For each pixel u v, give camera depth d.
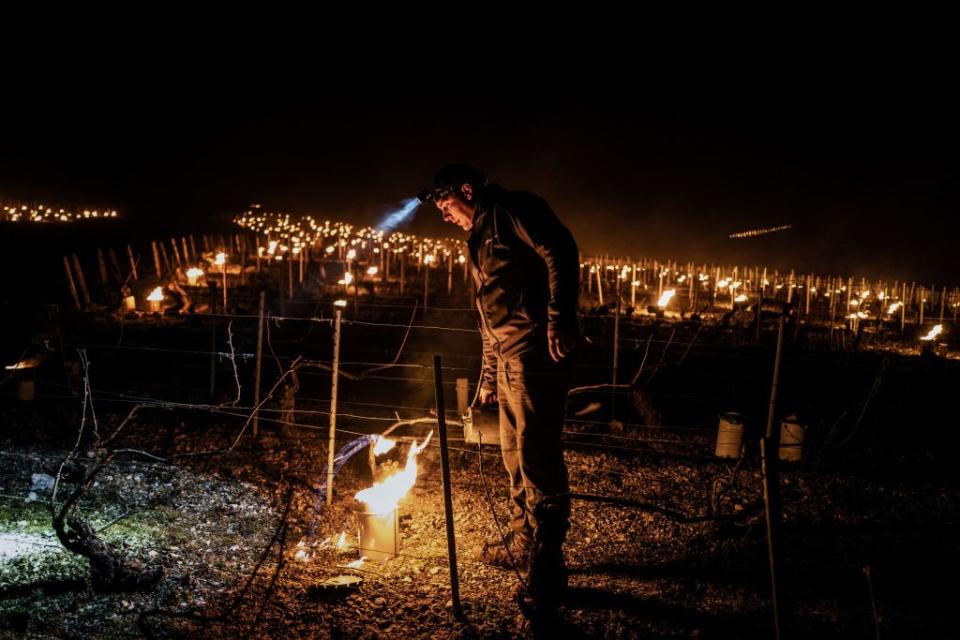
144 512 5.12
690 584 4.20
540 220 3.73
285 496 5.56
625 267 20.77
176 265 19.48
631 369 10.62
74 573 4.11
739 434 6.63
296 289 17.12
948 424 8.39
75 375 8.06
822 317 17.06
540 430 3.96
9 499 5.24
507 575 4.29
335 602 3.96
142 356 10.27
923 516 5.34
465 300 16.16
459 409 7.52
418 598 4.02
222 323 12.72
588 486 5.93
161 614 3.74
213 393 8.42
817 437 7.38
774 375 5.18
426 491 5.70
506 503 5.46
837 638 3.57
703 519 3.29
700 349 11.98
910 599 4.01
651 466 6.43
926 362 11.41
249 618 3.78
